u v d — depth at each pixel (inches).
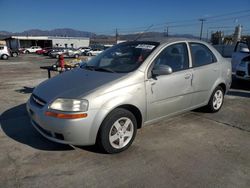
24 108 224.5
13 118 196.4
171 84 159.5
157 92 152.1
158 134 167.3
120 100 133.8
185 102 174.2
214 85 197.8
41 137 159.9
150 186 112.1
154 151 143.9
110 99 131.0
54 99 129.6
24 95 280.4
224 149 147.9
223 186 112.8
